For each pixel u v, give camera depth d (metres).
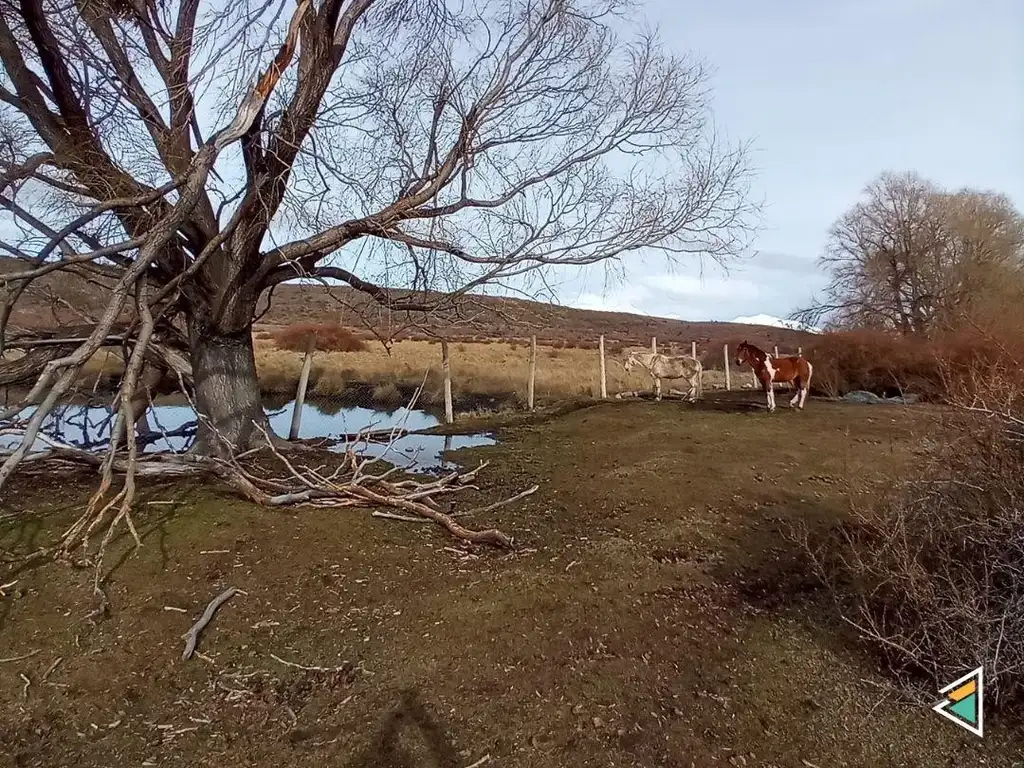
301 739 3.53
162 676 4.12
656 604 5.04
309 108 7.66
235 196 7.18
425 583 5.40
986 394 4.55
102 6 7.14
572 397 19.91
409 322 9.39
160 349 9.02
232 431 8.91
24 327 9.25
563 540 6.44
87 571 5.33
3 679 4.06
